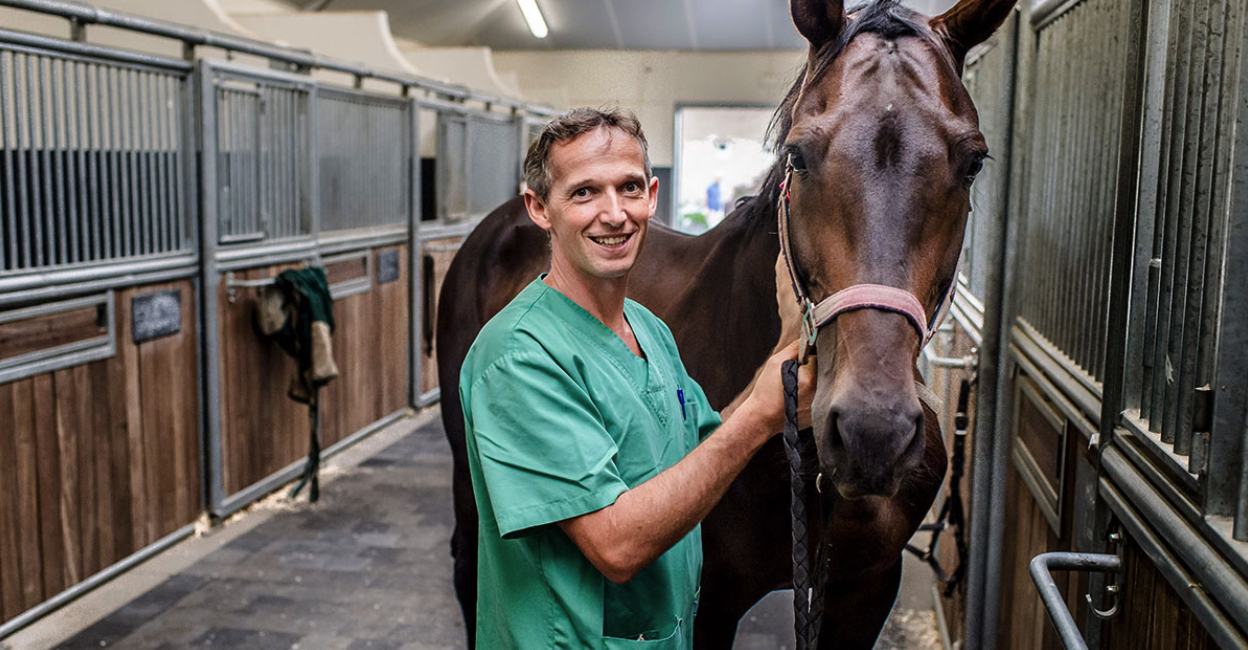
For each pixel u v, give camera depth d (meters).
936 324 1.01
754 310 1.40
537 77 10.62
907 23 1.03
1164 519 0.90
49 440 2.65
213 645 2.49
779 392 0.92
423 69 8.51
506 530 0.90
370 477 4.02
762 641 2.58
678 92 10.48
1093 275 1.41
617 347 1.01
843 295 0.92
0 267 2.50
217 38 3.26
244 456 3.59
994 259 1.89
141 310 2.99
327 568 3.03
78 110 2.74
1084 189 1.49
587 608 0.95
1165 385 0.97
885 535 1.32
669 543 0.90
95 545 2.84
